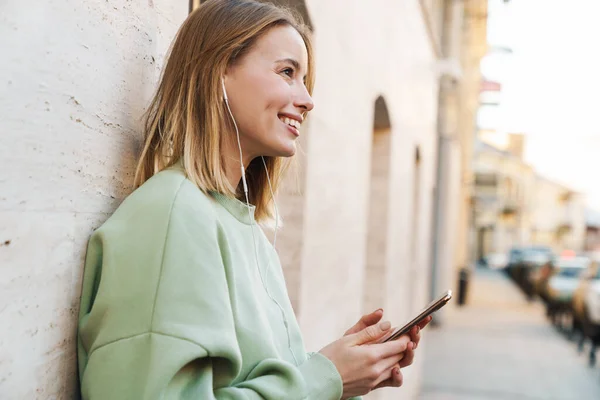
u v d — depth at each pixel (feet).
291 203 8.59
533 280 62.49
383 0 15.33
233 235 3.60
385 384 3.86
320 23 8.80
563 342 39.29
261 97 3.67
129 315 2.96
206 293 2.96
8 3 2.60
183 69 3.67
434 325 42.70
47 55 2.89
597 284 36.55
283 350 3.77
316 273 9.50
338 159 10.87
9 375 2.68
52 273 2.99
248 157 3.89
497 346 36.50
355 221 13.08
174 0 4.64
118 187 3.72
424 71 26.18
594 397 25.18
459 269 59.21
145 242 3.08
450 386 25.85
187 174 3.43
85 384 3.01
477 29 39.65
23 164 2.73
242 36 3.63
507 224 185.88
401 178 20.16
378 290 17.87
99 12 3.40
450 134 40.73
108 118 3.55
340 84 10.68
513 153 183.11
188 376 2.87
